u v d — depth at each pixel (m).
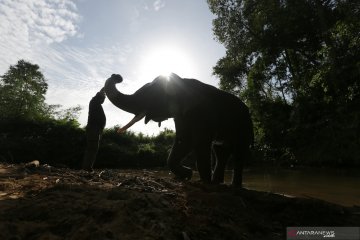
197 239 3.35
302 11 22.39
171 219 3.62
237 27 26.86
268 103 25.95
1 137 24.92
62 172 7.48
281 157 22.86
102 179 6.59
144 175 7.50
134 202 3.76
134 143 29.78
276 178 13.26
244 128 7.21
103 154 24.94
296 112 21.88
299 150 21.59
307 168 19.75
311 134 21.48
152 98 6.68
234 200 4.86
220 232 3.63
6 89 34.88
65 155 24.61
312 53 25.36
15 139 24.81
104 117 8.83
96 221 3.33
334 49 18.67
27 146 24.00
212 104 6.71
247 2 25.94
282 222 4.62
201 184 5.82
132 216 3.43
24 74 36.31
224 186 5.74
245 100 27.78
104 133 29.02
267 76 28.41
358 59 17.94
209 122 6.49
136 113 6.84
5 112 30.50
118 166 25.02
